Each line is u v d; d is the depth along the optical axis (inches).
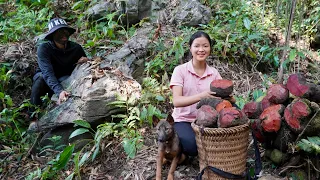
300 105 98.3
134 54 166.2
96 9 207.6
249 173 103.7
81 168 122.6
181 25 195.0
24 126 155.0
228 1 215.2
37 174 123.3
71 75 152.9
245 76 173.0
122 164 123.4
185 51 173.0
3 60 175.3
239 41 182.1
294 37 202.1
